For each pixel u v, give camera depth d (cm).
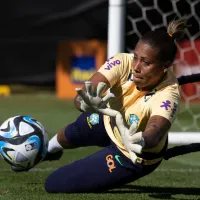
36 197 1214
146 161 1188
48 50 3903
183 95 3244
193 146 1249
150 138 990
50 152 1355
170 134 1792
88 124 1270
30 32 3872
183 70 3025
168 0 2700
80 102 1065
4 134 1227
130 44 2161
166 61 1083
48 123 2558
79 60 3609
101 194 1252
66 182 1238
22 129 1226
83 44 3594
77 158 1784
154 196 1270
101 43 3547
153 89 1119
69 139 1312
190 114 2883
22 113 2869
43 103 3309
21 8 3844
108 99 959
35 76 3944
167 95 1091
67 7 3788
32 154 1227
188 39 2884
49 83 3956
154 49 1065
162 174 1584
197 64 3031
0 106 3150
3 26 3872
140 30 2734
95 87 1128
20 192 1273
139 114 1134
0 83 3922
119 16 1820
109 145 1259
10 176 1477
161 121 1038
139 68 1082
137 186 1399
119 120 934
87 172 1226
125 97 1148
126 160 1205
